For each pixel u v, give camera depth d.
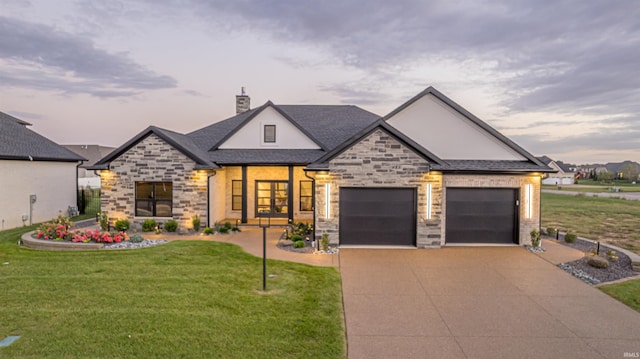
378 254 11.99
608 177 95.06
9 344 5.37
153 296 7.50
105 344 5.42
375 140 13.02
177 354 5.19
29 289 7.82
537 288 8.70
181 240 13.22
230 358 5.13
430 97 14.60
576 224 19.22
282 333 5.98
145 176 15.44
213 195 16.72
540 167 13.42
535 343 5.95
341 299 7.89
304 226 15.11
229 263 10.28
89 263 9.98
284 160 16.66
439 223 12.96
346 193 13.23
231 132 17.95
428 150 14.25
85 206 22.86
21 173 16.97
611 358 5.50
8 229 16.20
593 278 9.41
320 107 22.20
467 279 9.38
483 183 13.39
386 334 6.24
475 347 5.81
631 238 15.19
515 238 13.53
